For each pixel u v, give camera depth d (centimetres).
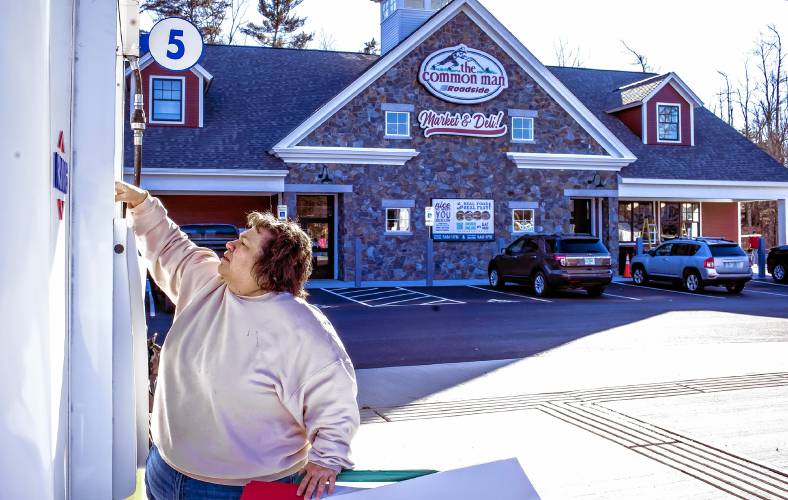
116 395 196
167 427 240
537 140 2464
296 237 242
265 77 2566
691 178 2608
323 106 2227
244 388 227
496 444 586
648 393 771
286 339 227
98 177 179
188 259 266
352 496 214
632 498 464
